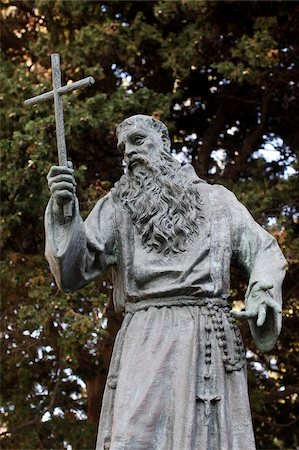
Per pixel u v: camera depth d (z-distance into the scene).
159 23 12.09
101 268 5.36
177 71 11.73
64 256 5.04
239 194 11.05
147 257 5.30
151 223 5.34
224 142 12.81
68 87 5.29
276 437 12.96
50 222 5.08
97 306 10.61
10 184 10.87
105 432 5.13
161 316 5.18
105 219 5.44
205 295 5.23
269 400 11.94
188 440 4.88
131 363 5.07
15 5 12.52
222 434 4.96
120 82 12.41
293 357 12.03
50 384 12.24
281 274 5.22
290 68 11.94
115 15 12.11
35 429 11.73
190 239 5.34
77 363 11.34
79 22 11.89
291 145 12.62
